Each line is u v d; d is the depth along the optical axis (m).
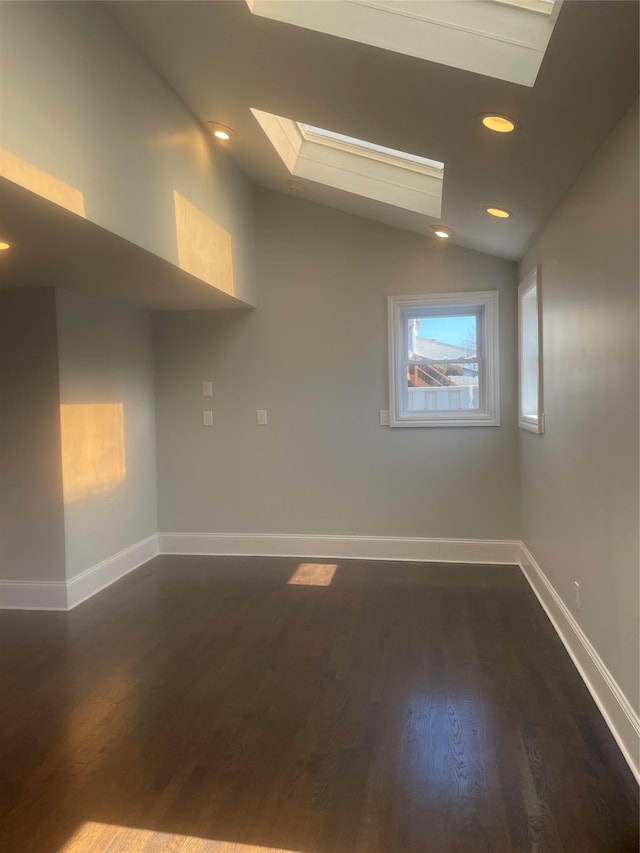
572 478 2.88
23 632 3.40
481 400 4.59
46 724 2.45
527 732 2.31
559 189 2.87
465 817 1.87
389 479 4.68
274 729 2.38
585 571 2.67
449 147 2.74
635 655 2.03
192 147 3.34
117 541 4.35
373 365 4.65
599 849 1.73
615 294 2.16
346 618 3.51
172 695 2.67
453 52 2.09
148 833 1.84
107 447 4.23
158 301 4.34
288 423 4.79
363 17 2.15
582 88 1.97
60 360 3.71
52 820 1.90
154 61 2.78
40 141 2.01
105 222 2.40
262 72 2.60
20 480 3.76
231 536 4.91
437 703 2.54
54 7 2.10
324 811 1.91
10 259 2.92
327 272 4.68
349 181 3.99
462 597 3.82
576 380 2.76
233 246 4.15
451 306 4.54
